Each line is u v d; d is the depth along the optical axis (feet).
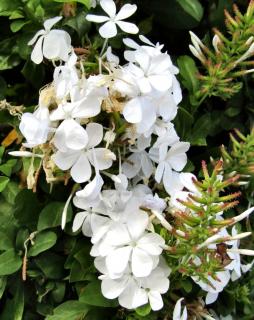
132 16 0.96
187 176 0.81
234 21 0.83
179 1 0.91
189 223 0.72
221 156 0.95
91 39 0.89
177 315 0.78
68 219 0.83
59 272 0.87
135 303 0.78
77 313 0.84
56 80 0.78
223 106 0.99
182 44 1.00
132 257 0.77
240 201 0.99
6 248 0.86
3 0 0.88
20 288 0.88
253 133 0.86
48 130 0.73
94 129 0.75
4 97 0.93
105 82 0.75
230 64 0.85
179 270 0.77
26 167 0.84
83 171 0.76
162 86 0.76
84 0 0.83
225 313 0.96
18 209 0.85
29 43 0.83
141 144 0.80
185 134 0.92
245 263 0.99
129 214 0.79
